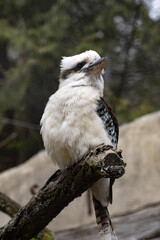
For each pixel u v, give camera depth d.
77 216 8.57
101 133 4.71
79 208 8.65
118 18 9.16
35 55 9.38
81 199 8.71
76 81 5.27
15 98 10.30
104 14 9.01
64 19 9.00
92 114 4.72
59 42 9.12
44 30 9.17
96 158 3.68
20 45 9.91
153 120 9.31
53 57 9.17
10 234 4.36
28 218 4.25
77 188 4.00
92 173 3.76
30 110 10.41
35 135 11.18
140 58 9.09
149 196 8.38
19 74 9.85
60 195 4.09
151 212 7.77
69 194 4.06
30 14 9.23
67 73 5.51
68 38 9.15
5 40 10.49
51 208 4.17
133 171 8.77
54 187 4.11
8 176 9.80
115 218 7.98
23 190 9.50
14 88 10.15
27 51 10.21
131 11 9.04
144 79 9.32
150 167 8.70
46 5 8.98
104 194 5.07
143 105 10.65
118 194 8.59
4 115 11.41
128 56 9.05
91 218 8.46
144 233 7.02
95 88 5.13
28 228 4.29
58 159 4.82
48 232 5.36
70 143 4.64
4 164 12.21
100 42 9.16
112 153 3.62
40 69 9.38
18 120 10.92
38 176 9.56
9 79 10.10
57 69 9.31
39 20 9.30
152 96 10.24
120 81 9.20
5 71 10.52
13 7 9.19
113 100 9.30
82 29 9.10
